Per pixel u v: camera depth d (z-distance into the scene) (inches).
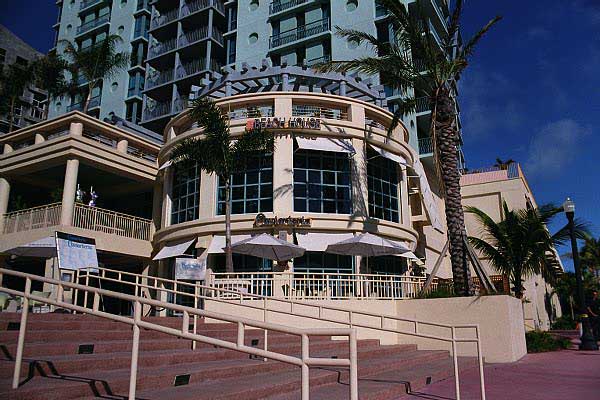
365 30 1365.7
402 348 502.3
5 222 930.1
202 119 764.6
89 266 561.6
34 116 2026.3
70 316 384.5
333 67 706.2
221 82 949.8
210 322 522.3
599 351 640.4
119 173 954.7
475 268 580.7
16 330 309.3
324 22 1451.8
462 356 524.4
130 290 1041.5
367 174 876.6
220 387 239.9
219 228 815.7
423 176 1002.1
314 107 887.1
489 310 527.8
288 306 574.6
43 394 190.5
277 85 973.8
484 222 813.2
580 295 690.2
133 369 181.6
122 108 1808.6
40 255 675.4
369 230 835.4
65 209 828.6
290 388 266.2
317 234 804.0
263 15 1589.6
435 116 639.1
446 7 1494.8
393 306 591.8
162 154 968.3
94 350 291.3
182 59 1760.6
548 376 388.5
